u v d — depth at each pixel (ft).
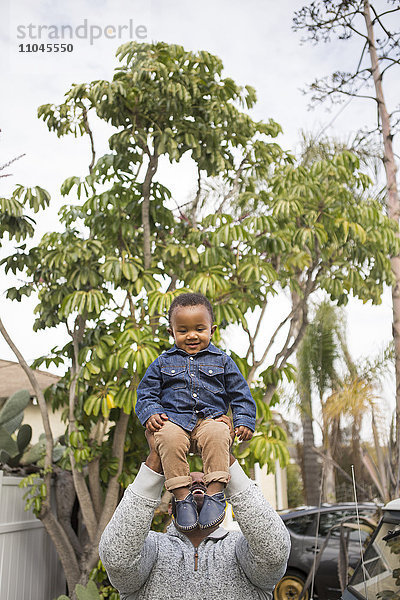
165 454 6.66
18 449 25.29
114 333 22.34
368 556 10.82
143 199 23.08
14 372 39.24
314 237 22.90
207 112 23.21
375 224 23.66
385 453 20.83
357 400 25.73
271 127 24.90
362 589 10.50
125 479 21.54
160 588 6.88
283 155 25.57
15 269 23.02
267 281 21.38
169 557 7.18
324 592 23.52
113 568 6.46
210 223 22.52
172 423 6.98
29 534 23.27
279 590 24.54
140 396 7.31
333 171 22.85
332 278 23.45
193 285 20.48
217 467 6.59
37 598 23.47
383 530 10.75
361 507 24.30
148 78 21.81
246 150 25.49
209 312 7.66
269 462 20.44
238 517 6.50
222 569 7.00
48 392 24.76
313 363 36.63
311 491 42.73
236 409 7.29
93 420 22.57
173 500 7.77
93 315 22.80
